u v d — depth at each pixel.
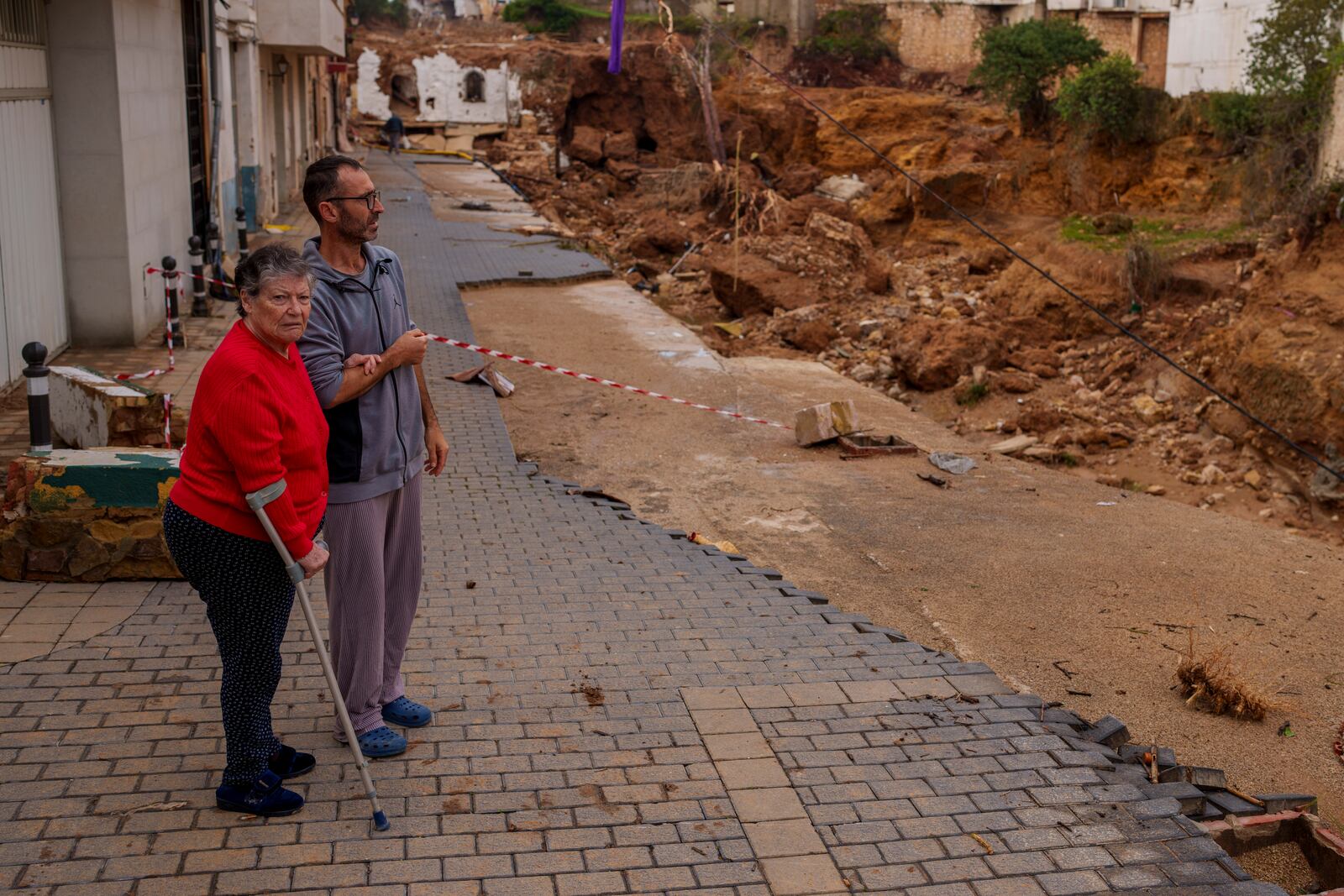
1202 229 25.45
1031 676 6.76
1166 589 8.17
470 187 34.59
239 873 3.81
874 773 4.59
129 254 11.86
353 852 3.95
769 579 6.78
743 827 4.20
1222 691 6.42
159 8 13.48
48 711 4.77
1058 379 19.78
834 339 21.66
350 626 4.47
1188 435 16.95
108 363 11.31
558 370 11.65
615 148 48.62
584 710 5.01
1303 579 8.51
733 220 32.97
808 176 38.34
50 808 4.10
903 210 31.56
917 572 8.30
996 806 4.40
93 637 5.49
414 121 50.97
